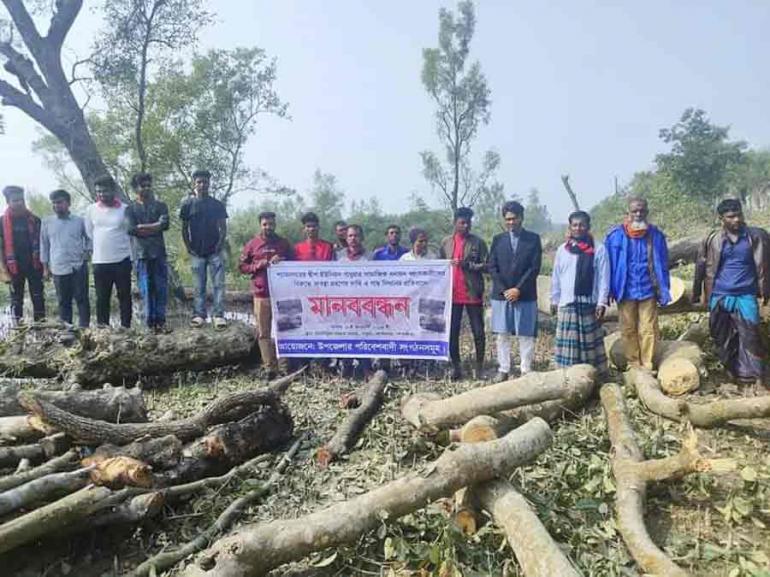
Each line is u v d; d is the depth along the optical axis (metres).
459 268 7.44
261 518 4.35
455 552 3.72
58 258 8.60
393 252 8.20
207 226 8.39
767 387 6.42
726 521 4.16
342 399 6.50
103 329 7.45
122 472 3.90
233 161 23.75
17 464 4.32
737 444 5.39
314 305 7.68
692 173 29.61
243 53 22.88
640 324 6.78
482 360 7.61
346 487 4.73
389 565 3.78
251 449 5.12
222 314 8.52
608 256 6.78
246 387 7.38
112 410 5.03
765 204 34.28
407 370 7.84
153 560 3.77
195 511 4.39
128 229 8.21
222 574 3.32
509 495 3.87
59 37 14.45
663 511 4.33
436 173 29.48
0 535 3.36
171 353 7.37
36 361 7.19
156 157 22.09
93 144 15.01
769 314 7.02
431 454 5.19
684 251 10.48
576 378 5.82
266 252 7.78
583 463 4.88
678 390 6.37
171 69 22.11
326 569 3.79
